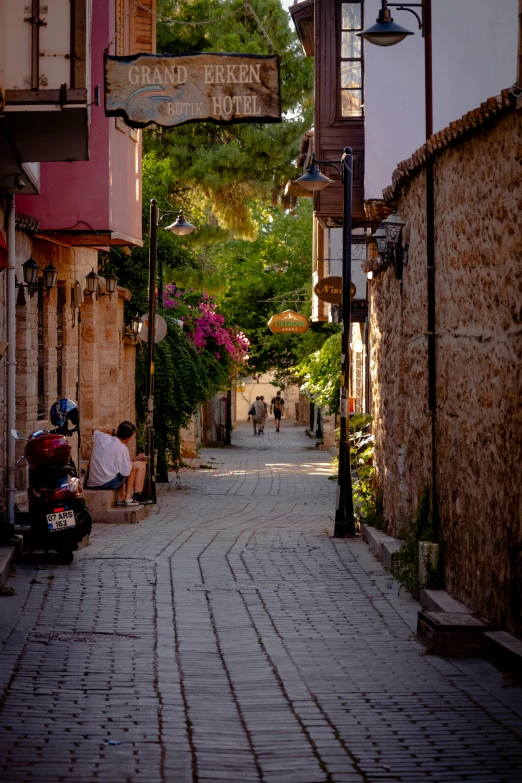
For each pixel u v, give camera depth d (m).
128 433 20.03
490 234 9.16
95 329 21.77
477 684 8.04
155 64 10.95
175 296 30.88
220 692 7.77
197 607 11.16
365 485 18.17
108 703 7.34
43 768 5.89
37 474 13.67
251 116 10.97
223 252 54.72
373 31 13.07
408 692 7.79
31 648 9.02
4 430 14.48
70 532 13.59
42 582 12.35
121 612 10.77
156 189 29.62
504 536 8.79
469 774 5.91
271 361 54.69
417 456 12.91
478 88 17.38
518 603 8.46
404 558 12.32
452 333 10.73
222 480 31.19
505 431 8.73
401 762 6.12
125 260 28.23
